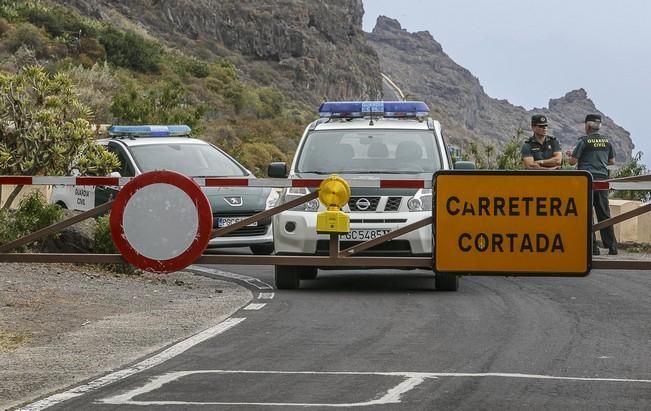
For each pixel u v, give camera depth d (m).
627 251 29.78
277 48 143.25
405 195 19.39
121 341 14.40
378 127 21.47
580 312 16.92
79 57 90.12
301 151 21.05
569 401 10.84
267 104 102.50
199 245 11.13
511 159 37.00
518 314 16.66
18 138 22.62
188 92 90.12
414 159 20.77
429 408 10.48
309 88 143.00
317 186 12.40
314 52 147.25
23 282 19.17
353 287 20.19
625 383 11.70
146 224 11.15
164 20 135.25
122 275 21.23
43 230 11.76
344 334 14.77
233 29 141.12
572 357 13.19
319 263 11.50
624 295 19.03
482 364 12.72
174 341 14.34
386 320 15.98
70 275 20.41
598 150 27.88
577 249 10.32
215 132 77.00
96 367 12.66
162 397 10.98
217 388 11.40
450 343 14.11
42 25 95.50
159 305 17.72
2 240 21.02
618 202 32.03
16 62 82.75
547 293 19.27
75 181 12.38
